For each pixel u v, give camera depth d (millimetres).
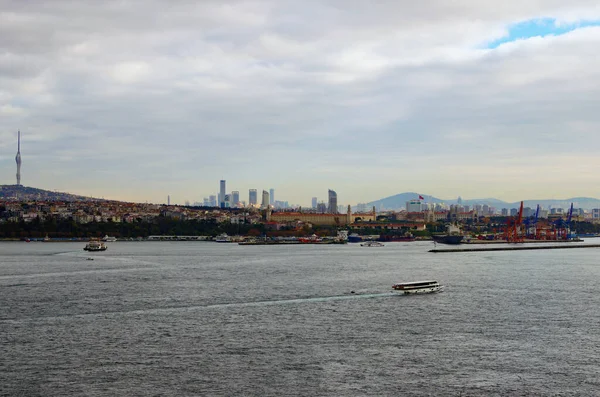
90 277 199125
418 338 110562
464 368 93500
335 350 102688
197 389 84812
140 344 106188
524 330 117000
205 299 150750
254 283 182875
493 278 199250
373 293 161000
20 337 110812
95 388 85000
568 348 104312
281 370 92375
